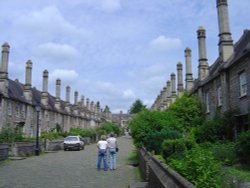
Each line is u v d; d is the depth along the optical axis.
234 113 19.73
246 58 18.23
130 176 14.73
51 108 55.59
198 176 6.66
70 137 37.50
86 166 18.95
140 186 11.30
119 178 14.07
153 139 18.28
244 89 19.03
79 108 79.00
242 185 8.23
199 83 28.73
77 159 23.78
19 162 21.14
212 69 28.14
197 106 28.14
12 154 24.67
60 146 37.34
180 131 21.92
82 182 12.90
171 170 6.94
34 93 53.03
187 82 35.75
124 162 21.67
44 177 14.24
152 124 20.77
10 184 12.26
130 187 11.18
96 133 66.12
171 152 14.84
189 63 36.00
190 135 20.98
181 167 7.12
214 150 15.59
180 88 41.56
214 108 24.30
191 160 7.00
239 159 14.67
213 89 24.66
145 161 13.60
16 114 40.53
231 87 20.78
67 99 68.56
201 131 20.72
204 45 29.06
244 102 18.70
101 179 13.74
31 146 27.88
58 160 22.86
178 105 28.27
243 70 18.91
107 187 11.76
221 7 23.47
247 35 23.44
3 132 31.62
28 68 45.56
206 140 20.22
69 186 11.93
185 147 14.00
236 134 19.53
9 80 45.03
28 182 12.79
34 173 15.59
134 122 21.44
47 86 54.34
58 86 61.56
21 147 25.81
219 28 23.47
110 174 15.41
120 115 148.75
